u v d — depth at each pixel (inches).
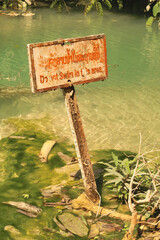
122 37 444.8
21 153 176.2
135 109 244.4
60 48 122.8
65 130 208.8
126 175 135.2
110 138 201.0
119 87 290.0
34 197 139.6
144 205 129.1
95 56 131.6
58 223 124.2
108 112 237.8
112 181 136.2
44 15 563.2
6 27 472.7
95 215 129.3
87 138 199.8
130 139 200.7
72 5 650.8
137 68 339.9
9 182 150.3
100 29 478.9
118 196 141.0
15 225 122.6
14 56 360.2
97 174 157.6
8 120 220.1
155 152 185.3
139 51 390.9
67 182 151.6
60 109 241.4
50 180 153.0
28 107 242.5
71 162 169.3
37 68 119.7
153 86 293.6
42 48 119.3
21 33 442.3
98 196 135.8
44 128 210.2
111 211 129.6
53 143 185.6
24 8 617.3
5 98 256.5
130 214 130.0
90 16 566.3
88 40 128.4
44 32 449.1
